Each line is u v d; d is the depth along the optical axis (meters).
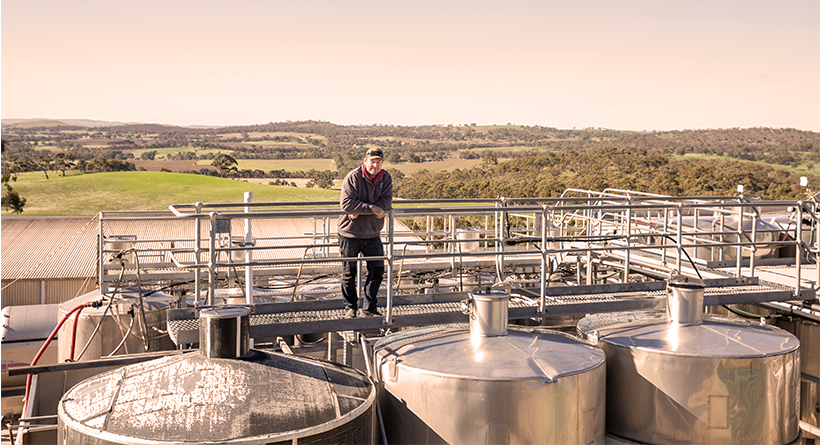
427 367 4.68
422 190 79.62
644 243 11.52
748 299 7.02
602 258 11.45
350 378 4.69
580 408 4.65
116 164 154.88
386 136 199.12
